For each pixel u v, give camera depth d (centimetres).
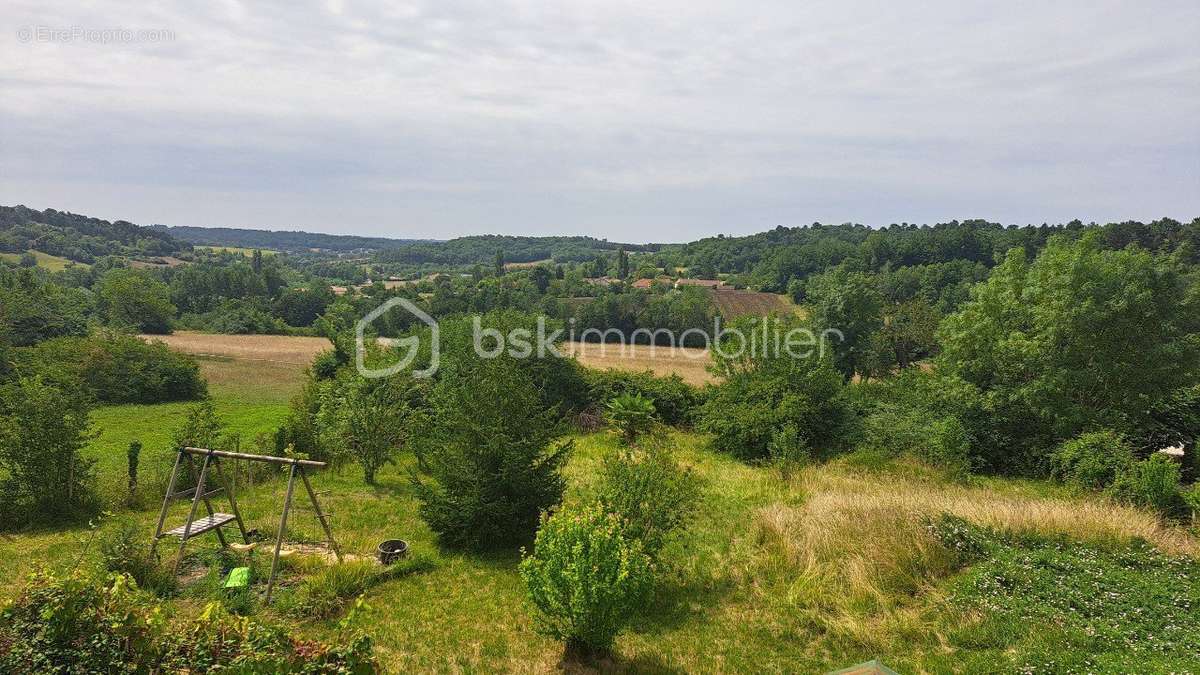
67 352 3166
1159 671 573
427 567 995
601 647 719
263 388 3588
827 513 1108
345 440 1563
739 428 1983
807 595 863
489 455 1077
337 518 1235
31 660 446
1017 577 817
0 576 903
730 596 898
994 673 635
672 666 712
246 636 474
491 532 1071
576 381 2538
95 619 469
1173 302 1748
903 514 1034
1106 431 1560
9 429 1152
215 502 1324
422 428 1634
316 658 459
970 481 1566
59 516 1177
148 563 838
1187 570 861
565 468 1683
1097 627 687
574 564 680
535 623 809
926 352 4394
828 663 714
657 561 930
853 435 1956
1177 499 1227
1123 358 1741
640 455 1057
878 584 857
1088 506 1127
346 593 871
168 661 461
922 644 727
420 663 705
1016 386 1853
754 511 1270
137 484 1324
